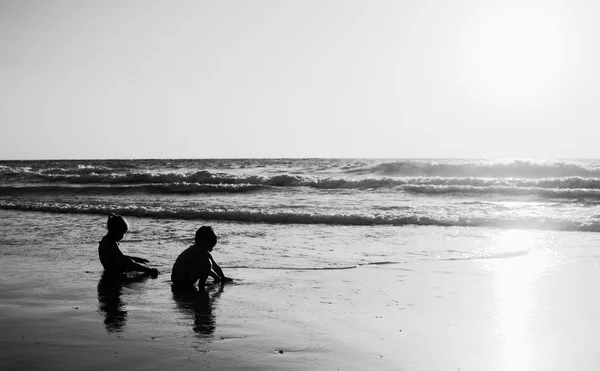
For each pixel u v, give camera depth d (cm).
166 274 688
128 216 1360
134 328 441
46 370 341
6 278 652
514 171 2791
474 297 554
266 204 1666
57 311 499
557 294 564
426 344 400
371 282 630
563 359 369
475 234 1044
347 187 2350
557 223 1134
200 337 416
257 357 368
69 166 5522
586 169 2672
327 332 431
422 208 1519
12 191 2120
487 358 370
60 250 860
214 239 632
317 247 895
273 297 559
